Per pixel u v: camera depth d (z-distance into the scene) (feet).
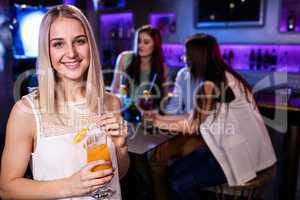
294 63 12.07
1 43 6.17
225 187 6.51
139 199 7.53
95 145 3.28
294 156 8.44
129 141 5.97
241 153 6.26
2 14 6.18
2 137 5.79
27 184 3.30
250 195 7.18
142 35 9.20
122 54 10.11
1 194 3.46
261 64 12.69
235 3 12.51
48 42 3.57
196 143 7.26
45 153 3.58
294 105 8.73
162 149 6.43
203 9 13.29
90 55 3.90
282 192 8.59
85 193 3.11
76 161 3.64
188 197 7.00
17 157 3.49
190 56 6.72
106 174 3.10
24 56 8.29
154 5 14.46
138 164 6.59
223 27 13.01
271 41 12.13
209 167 6.49
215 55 6.70
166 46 14.71
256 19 12.22
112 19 16.02
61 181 3.19
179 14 13.97
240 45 13.06
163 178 6.58
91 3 9.83
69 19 3.54
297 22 11.50
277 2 11.70
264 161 6.65
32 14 8.33
